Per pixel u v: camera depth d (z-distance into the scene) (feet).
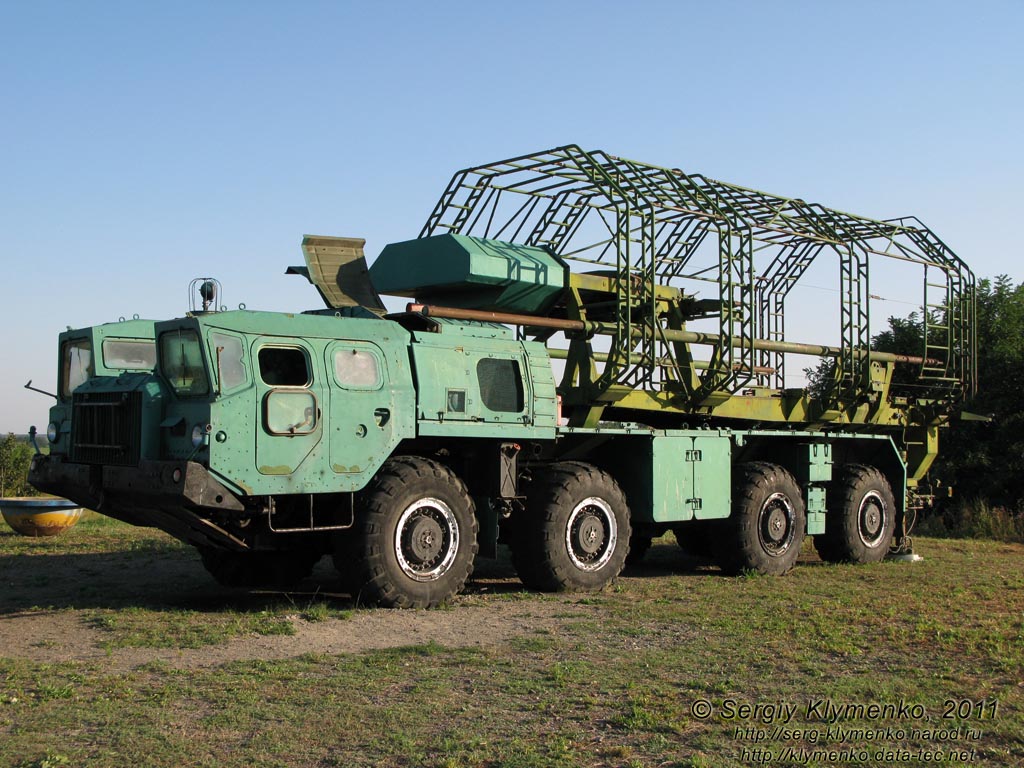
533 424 33.63
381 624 27.27
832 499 44.78
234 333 27.76
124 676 21.21
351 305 35.91
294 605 30.12
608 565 34.65
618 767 16.28
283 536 31.32
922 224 48.44
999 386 69.82
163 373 28.86
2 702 19.17
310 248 36.94
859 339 45.57
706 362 42.45
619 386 37.04
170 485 26.71
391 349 30.76
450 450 33.81
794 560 40.88
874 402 47.96
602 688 20.77
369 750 16.84
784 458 43.80
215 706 19.12
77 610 29.17
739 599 32.40
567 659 23.45
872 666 22.97
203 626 26.53
